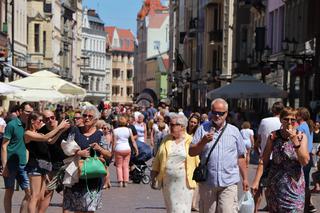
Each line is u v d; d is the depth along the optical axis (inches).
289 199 562.3
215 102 594.2
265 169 609.3
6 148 740.7
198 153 589.0
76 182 609.9
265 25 2615.7
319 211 852.6
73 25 5152.6
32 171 696.4
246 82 1784.0
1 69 2118.6
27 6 3742.6
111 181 1202.0
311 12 1983.3
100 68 7859.3
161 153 638.5
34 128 703.7
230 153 587.2
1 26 2541.8
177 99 4849.9
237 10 2972.4
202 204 594.2
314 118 1791.3
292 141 559.5
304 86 2033.7
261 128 773.3
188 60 4522.6
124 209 864.9
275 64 2299.5
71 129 624.7
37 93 1558.8
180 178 634.8
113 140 1124.5
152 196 1000.9
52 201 912.9
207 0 3735.2
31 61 3742.6
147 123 2306.8
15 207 848.3
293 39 2105.1
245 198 656.4
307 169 761.6
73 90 1574.8
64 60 4849.9
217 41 3572.8
